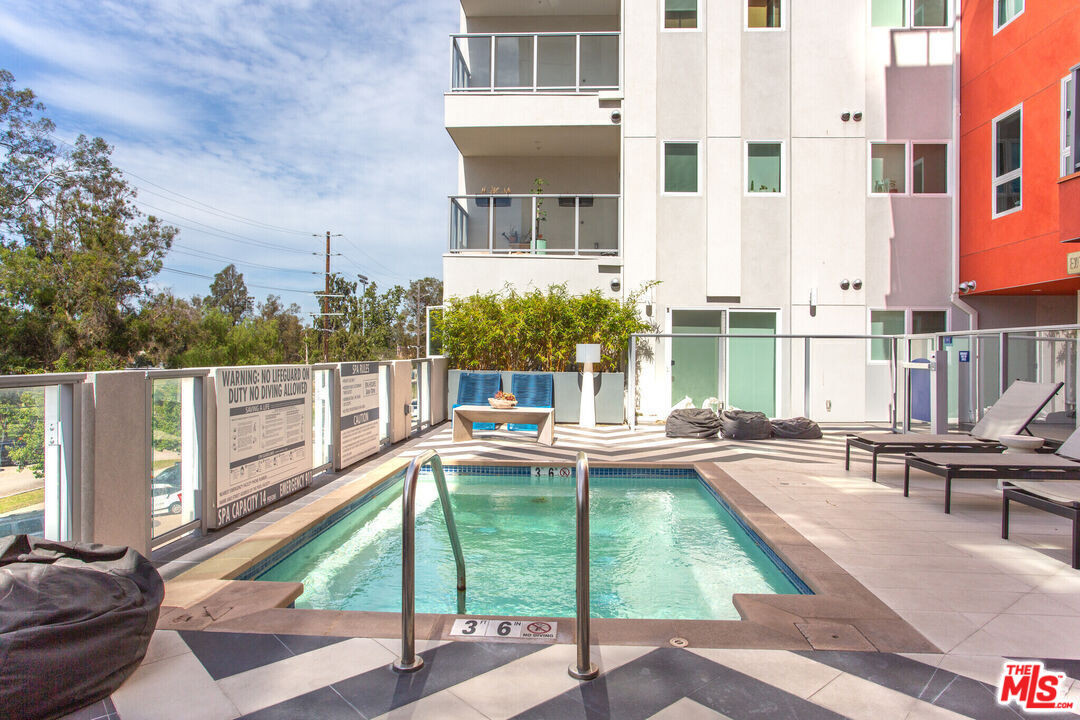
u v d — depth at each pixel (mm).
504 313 10406
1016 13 9188
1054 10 8398
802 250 10742
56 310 25094
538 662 2213
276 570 3750
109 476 3117
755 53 10867
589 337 10469
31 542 2322
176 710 1900
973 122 10203
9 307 23969
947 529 4023
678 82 10945
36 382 2672
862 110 10719
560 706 1920
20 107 27062
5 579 2000
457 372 10664
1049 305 10570
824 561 3334
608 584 3594
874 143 10758
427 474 6512
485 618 2607
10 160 26984
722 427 8680
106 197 29078
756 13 10938
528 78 11391
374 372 7039
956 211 10562
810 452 7340
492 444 7883
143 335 28156
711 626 2502
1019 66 9102
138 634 2133
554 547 4340
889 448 5605
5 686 1729
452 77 11281
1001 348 8156
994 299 10539
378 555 4199
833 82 10758
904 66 10711
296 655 2266
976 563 3348
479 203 10891
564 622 2564
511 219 10914
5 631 1826
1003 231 9477
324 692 2006
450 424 10320
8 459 2600
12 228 26359
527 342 10477
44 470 2771
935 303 10664
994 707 1914
